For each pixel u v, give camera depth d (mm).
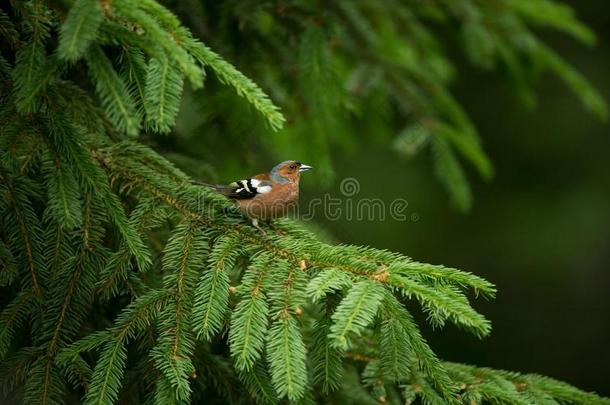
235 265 6758
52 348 5762
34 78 5473
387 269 5742
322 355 5844
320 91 8953
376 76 10273
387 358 5660
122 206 6242
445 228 18828
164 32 5336
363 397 6852
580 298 19344
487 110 19016
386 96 10594
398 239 18328
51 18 5977
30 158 5895
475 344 19000
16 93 5637
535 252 18891
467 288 5781
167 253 6285
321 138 9555
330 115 9484
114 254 6109
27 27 5922
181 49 5309
